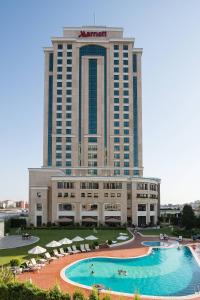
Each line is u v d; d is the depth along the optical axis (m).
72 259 52.12
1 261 48.16
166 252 59.56
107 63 148.25
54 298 24.95
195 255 55.88
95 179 112.06
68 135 142.50
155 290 36.00
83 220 110.56
